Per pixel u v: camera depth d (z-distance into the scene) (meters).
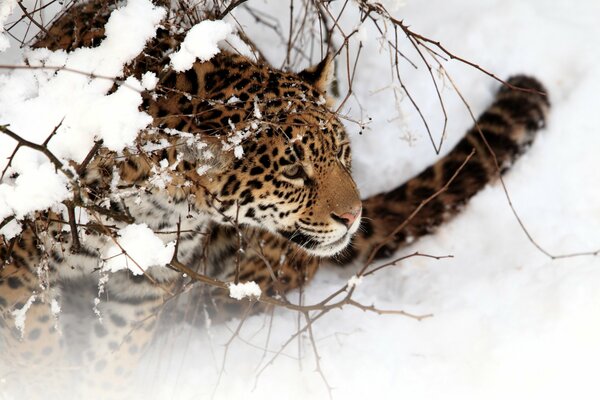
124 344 8.86
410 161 11.47
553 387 8.49
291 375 8.96
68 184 6.95
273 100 7.95
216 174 8.07
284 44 11.41
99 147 7.11
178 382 9.12
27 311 8.41
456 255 10.33
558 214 10.45
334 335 9.36
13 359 8.71
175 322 9.86
